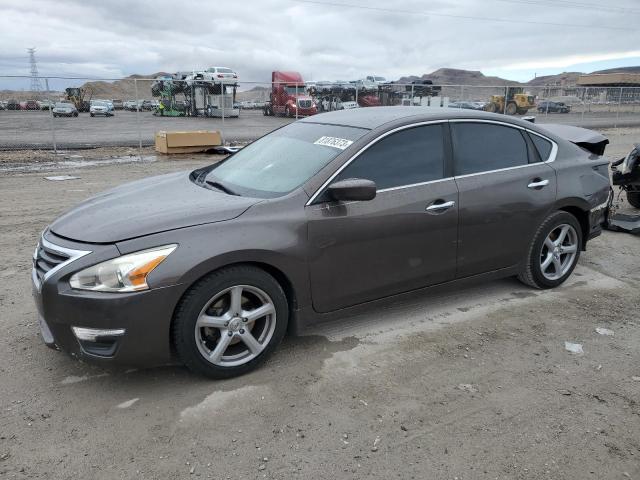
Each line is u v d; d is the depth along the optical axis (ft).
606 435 9.38
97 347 9.83
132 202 11.66
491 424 9.62
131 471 8.37
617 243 21.08
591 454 8.90
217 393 10.43
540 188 14.74
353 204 11.69
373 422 9.62
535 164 14.99
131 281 9.53
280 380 10.92
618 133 80.33
